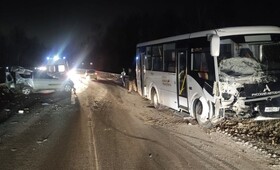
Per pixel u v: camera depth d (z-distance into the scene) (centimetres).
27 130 1098
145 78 1709
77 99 1966
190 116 1227
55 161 755
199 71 1074
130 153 807
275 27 1009
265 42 974
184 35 1202
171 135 984
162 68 1435
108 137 976
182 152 805
